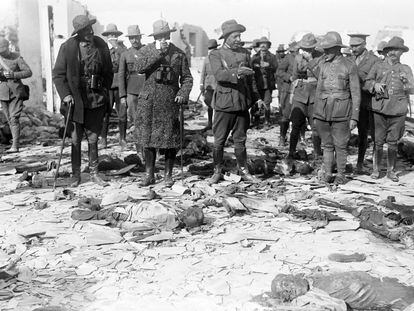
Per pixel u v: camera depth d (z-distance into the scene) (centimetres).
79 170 713
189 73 686
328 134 723
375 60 776
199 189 666
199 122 1448
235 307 359
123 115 1001
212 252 463
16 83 993
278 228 528
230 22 688
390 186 723
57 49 1540
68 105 680
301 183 730
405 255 456
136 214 543
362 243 487
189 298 373
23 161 891
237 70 668
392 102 741
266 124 1391
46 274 417
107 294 381
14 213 578
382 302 362
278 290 370
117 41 1022
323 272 415
